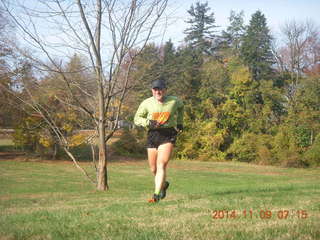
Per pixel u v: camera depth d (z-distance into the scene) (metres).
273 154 38.59
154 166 7.11
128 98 17.52
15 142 34.81
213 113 42.41
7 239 4.39
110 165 35.25
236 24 56.66
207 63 44.69
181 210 6.00
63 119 28.91
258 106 42.00
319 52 46.94
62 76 13.43
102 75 14.23
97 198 11.21
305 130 38.19
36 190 17.75
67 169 29.47
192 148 42.44
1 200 12.69
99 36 13.70
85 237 4.28
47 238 4.36
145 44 13.94
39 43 13.17
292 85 46.25
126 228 4.66
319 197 7.76
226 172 31.91
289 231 4.27
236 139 41.94
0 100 17.58
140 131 43.78
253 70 48.44
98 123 15.43
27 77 14.44
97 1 13.28
